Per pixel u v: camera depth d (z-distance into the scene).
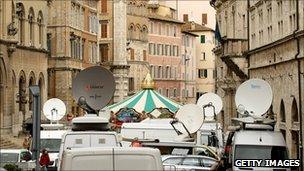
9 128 82.44
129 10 151.00
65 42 109.75
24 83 87.38
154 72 165.88
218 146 58.22
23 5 87.00
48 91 109.75
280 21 63.09
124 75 141.62
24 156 46.25
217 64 101.00
